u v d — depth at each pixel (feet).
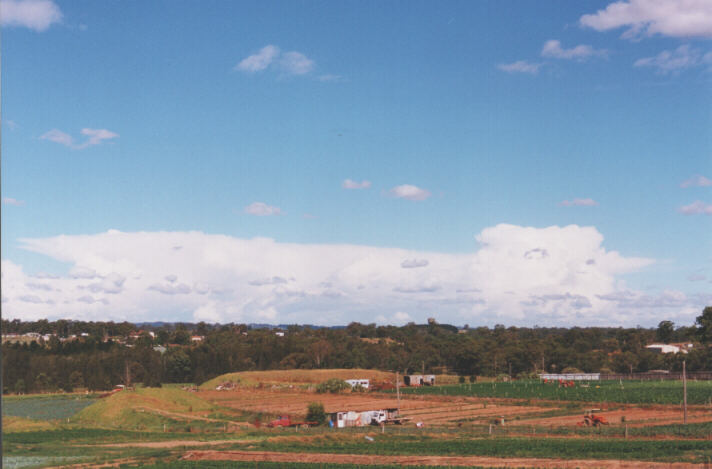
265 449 244.42
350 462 217.36
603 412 359.46
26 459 227.20
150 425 340.39
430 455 223.92
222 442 267.59
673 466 185.16
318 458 224.74
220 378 620.08
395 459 216.95
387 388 549.54
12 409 441.27
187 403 403.34
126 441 277.23
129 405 376.89
